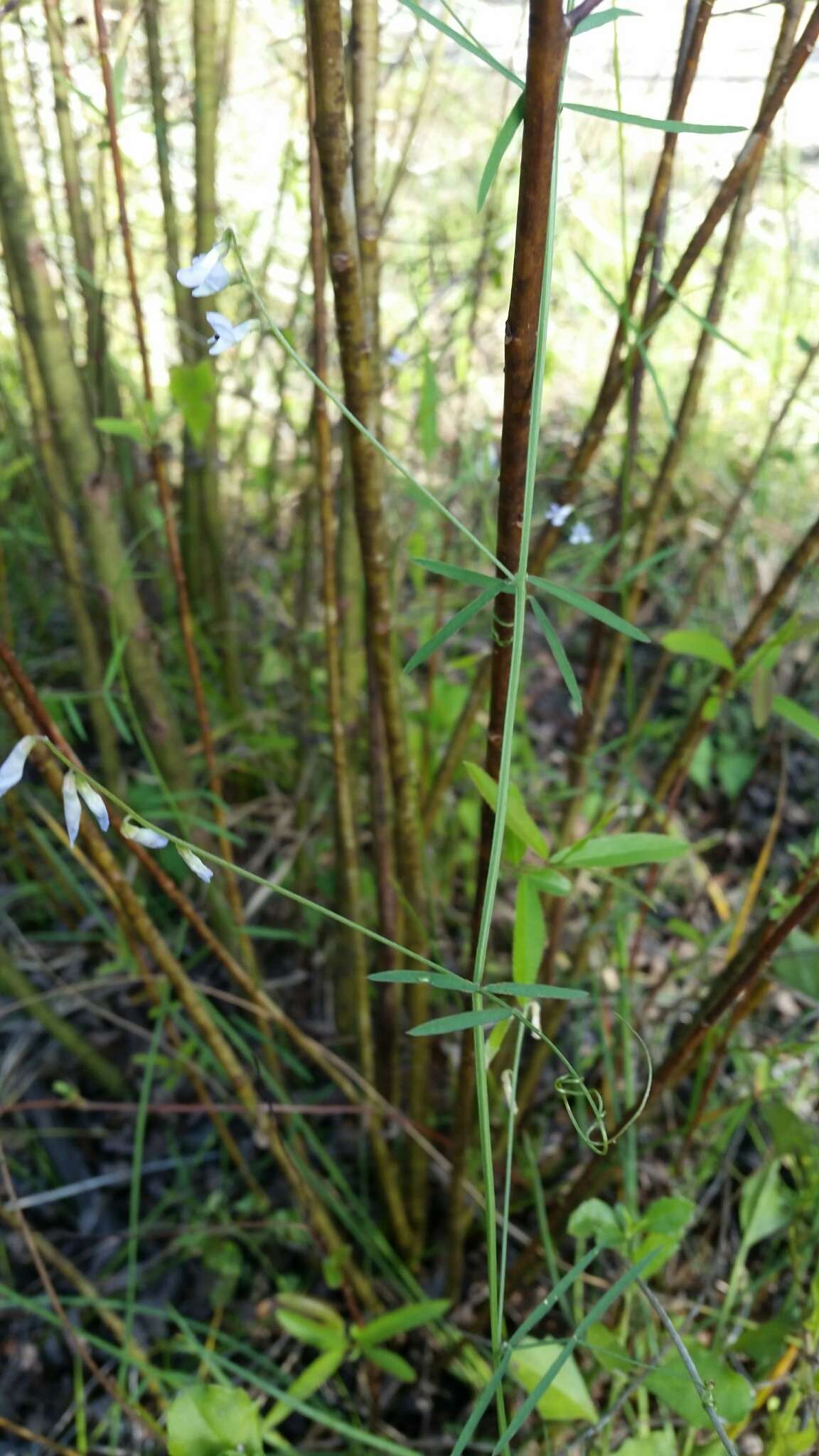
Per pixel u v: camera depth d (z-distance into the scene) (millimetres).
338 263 193
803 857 281
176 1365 315
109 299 393
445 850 398
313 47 170
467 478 361
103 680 361
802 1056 337
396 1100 339
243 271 161
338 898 327
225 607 414
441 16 393
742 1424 258
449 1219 290
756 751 510
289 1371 312
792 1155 309
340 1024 365
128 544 424
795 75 214
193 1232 322
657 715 539
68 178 318
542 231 132
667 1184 322
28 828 346
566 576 537
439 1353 309
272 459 452
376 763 282
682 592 515
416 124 341
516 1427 175
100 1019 381
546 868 202
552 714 541
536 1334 306
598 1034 377
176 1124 366
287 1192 344
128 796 379
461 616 156
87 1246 339
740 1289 310
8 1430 298
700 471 547
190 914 258
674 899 451
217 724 427
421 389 344
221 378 383
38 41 339
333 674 278
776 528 542
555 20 118
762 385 607
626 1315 273
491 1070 292
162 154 334
